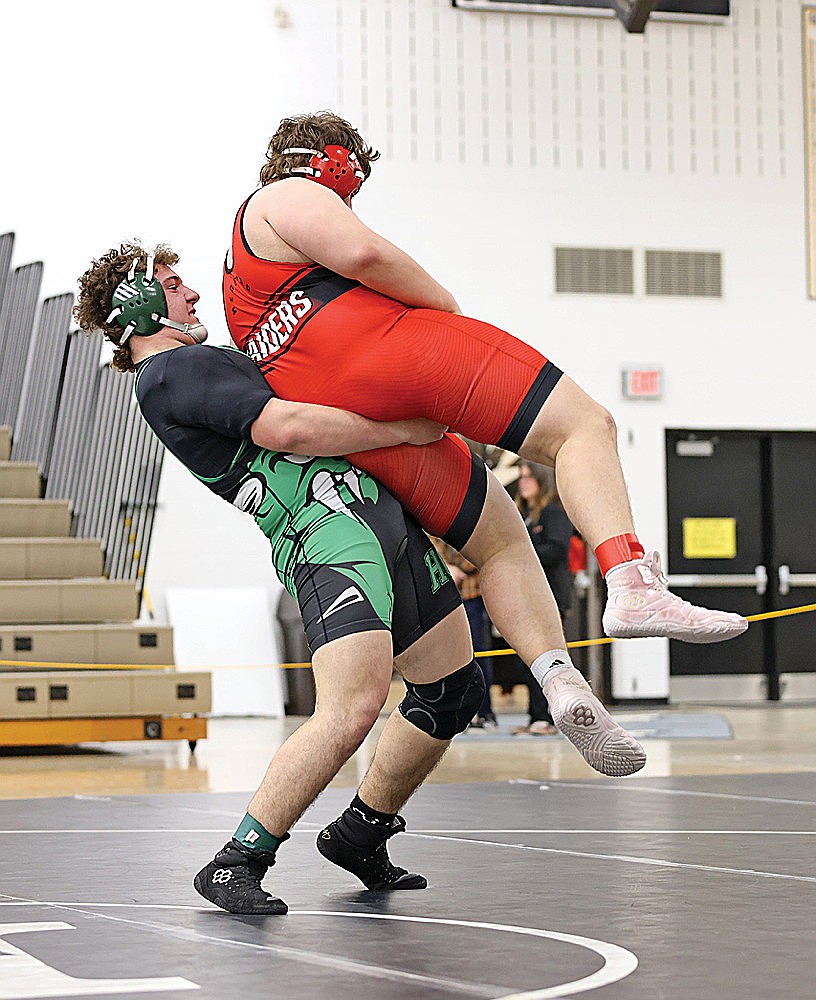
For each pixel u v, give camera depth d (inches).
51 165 598.5
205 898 141.5
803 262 668.1
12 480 456.4
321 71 624.7
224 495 146.1
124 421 447.5
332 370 138.9
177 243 607.2
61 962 113.7
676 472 658.2
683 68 658.2
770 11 668.1
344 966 110.9
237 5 617.6
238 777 324.2
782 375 662.5
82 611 419.2
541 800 254.1
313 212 138.6
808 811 231.0
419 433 141.6
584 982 104.4
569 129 647.8
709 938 122.4
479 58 639.8
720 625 128.0
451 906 140.7
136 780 319.0
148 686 401.4
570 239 646.5
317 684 138.0
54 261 596.7
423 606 145.8
